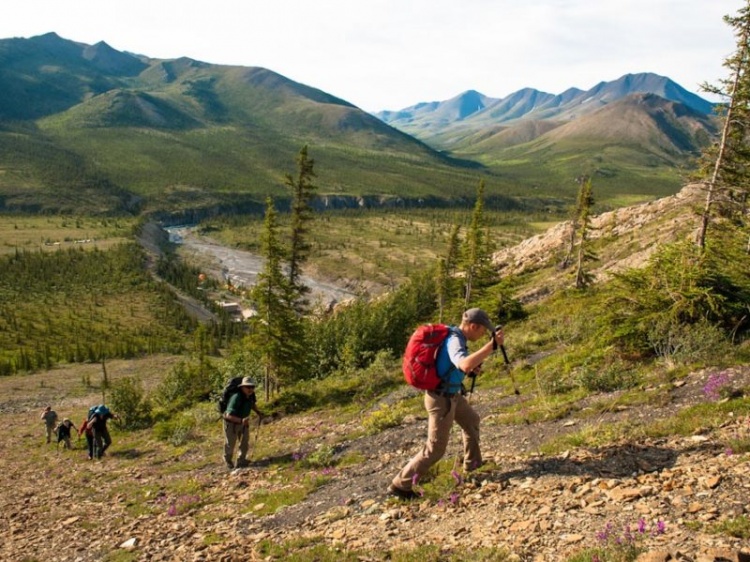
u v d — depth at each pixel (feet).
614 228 197.26
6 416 174.19
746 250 57.47
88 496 43.37
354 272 615.57
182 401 107.04
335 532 21.67
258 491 33.58
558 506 18.78
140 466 54.54
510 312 128.57
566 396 38.70
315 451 41.11
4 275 525.34
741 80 60.59
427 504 21.95
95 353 323.98
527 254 224.53
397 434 39.99
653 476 19.33
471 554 16.67
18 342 352.49
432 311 208.64
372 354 109.19
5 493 49.42
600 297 51.31
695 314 42.22
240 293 555.69
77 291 503.61
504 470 23.44
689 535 14.80
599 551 14.65
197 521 29.40
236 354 118.52
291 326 88.48
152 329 408.87
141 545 26.89
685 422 24.23
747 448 19.67
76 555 27.35
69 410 178.40
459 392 22.20
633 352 44.34
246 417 42.86
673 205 182.91
